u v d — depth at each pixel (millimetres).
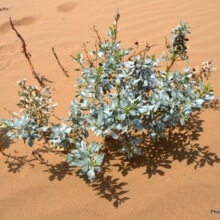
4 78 3623
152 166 2377
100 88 2342
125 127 2090
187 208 2115
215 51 3621
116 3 4887
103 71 2438
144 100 2387
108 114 2137
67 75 3549
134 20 4414
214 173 2283
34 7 5148
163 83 2412
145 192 2225
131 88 2375
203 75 3252
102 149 2561
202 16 4273
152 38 4020
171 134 2604
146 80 2287
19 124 2256
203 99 2215
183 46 2883
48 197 2277
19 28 4605
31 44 4195
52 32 4410
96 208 2166
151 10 4570
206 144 2498
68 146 2404
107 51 2682
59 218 2141
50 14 4887
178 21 4254
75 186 2318
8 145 2732
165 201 2162
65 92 3303
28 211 2209
